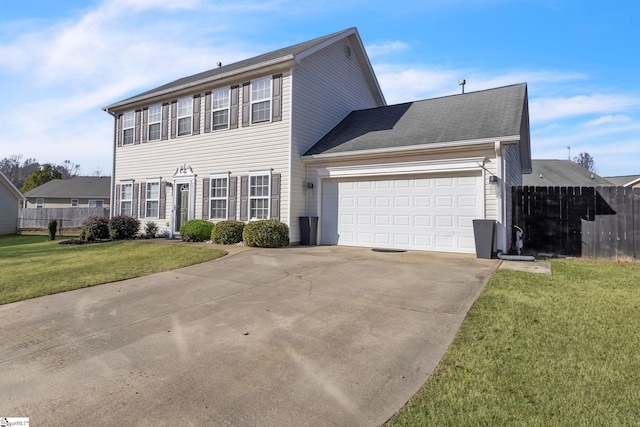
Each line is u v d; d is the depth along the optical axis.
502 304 4.82
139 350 3.78
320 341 3.84
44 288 6.60
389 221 10.74
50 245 13.95
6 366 3.50
